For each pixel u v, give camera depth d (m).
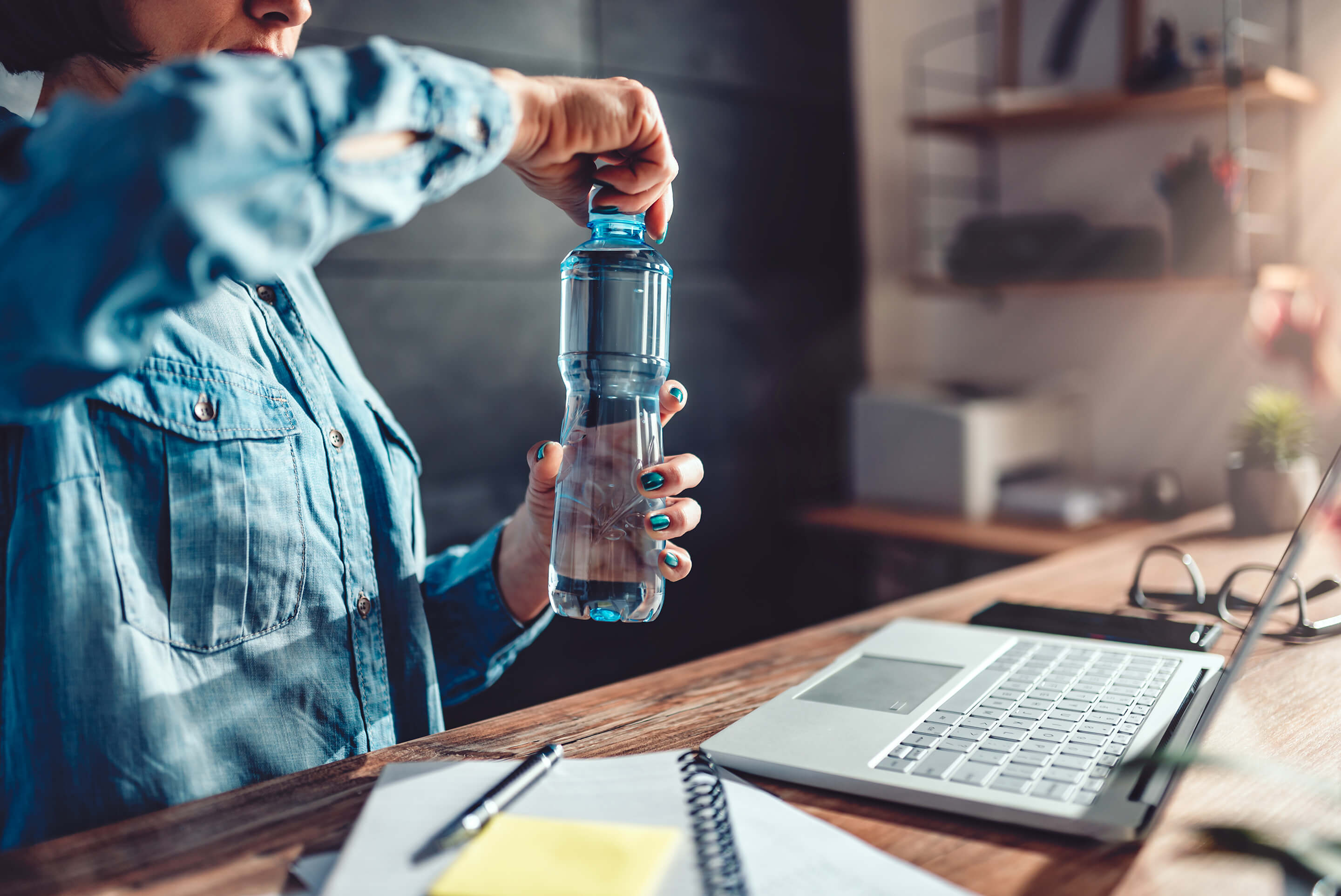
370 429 0.91
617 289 0.68
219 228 0.47
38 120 0.60
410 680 0.89
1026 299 2.64
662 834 0.52
